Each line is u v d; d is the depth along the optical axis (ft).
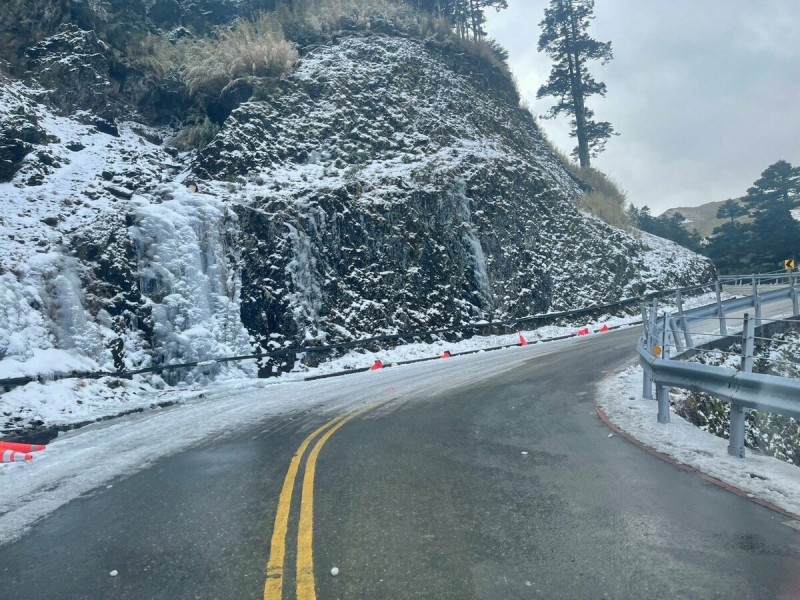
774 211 180.04
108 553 15.31
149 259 59.06
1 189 61.05
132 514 18.53
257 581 12.99
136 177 72.28
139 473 23.94
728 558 13.26
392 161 91.81
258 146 83.35
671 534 14.76
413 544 14.69
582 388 39.75
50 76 80.94
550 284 93.25
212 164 78.28
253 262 65.62
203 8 118.42
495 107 128.06
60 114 79.30
